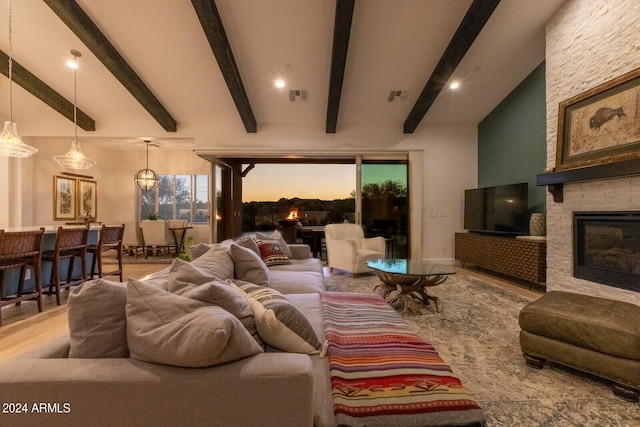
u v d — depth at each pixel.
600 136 3.00
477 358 2.12
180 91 4.85
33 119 5.33
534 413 1.54
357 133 5.78
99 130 5.51
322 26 3.57
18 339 2.54
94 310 1.04
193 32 3.66
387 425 1.04
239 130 5.68
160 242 6.95
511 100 4.95
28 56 4.05
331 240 5.08
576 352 1.81
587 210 3.21
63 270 4.18
